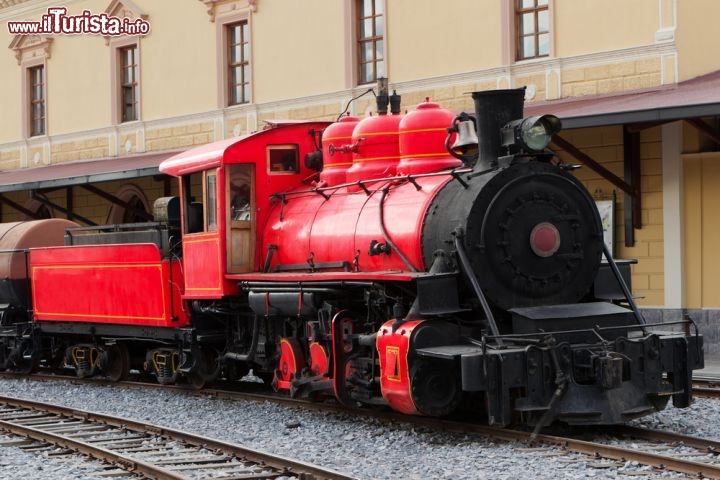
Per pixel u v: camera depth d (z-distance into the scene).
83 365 18.03
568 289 11.18
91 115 31.50
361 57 24.48
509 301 10.87
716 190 18.97
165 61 29.16
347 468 9.55
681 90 18.42
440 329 10.75
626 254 19.80
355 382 11.77
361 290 12.06
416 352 10.60
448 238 10.87
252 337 14.31
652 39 19.52
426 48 22.92
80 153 31.91
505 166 10.93
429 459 9.78
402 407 10.93
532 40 21.38
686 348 10.75
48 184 27.31
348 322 11.98
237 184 14.04
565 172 11.14
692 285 19.23
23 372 19.27
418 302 10.72
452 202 11.04
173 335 15.52
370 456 10.12
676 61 19.20
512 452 9.86
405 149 12.23
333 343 11.94
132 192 29.20
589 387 10.31
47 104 33.06
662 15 19.36
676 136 19.00
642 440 10.41
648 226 19.52
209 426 12.41
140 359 17.77
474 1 21.98
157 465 9.98
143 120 29.84
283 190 14.29
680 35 19.23
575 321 10.76
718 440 10.44
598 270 11.52
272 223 13.98
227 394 14.87
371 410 12.45
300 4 25.56
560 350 10.31
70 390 16.61
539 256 10.93
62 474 9.84
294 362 12.92
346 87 24.50
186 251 14.91
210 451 10.63
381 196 12.12
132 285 16.14
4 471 10.04
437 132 12.13
